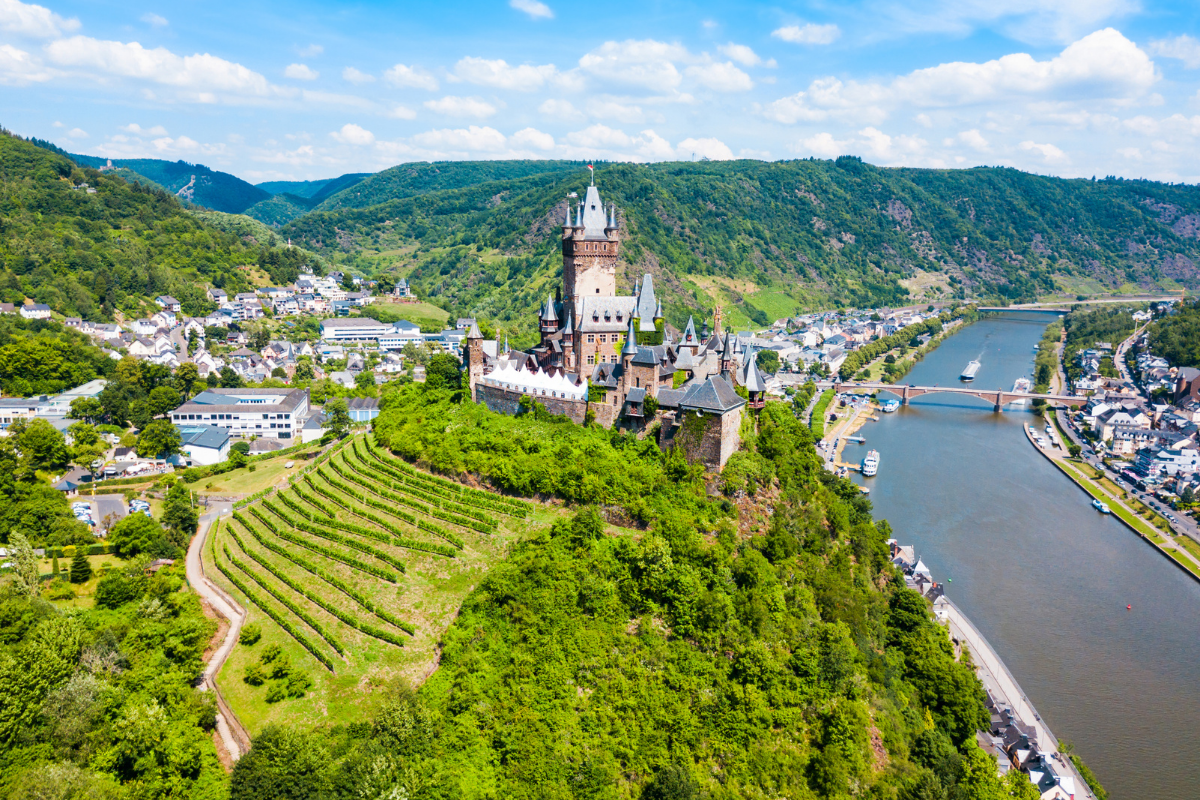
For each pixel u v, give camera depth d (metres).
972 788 119.31
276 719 112.06
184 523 177.38
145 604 131.38
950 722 138.38
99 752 97.31
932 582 198.00
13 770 91.62
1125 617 194.00
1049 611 196.00
